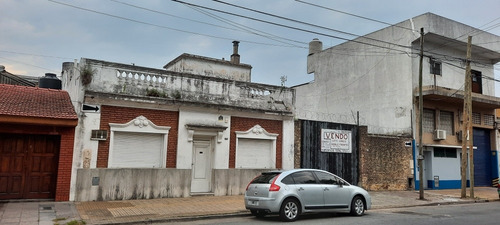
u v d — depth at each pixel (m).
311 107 28.50
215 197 14.41
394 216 11.62
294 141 17.22
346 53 26.22
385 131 22.64
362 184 18.92
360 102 24.61
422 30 17.62
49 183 12.20
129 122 13.28
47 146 12.27
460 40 22.36
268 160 16.64
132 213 10.58
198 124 14.68
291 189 10.35
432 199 16.88
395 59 22.66
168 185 13.79
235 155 15.62
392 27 23.05
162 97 13.98
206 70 20.64
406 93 21.72
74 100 13.23
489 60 26.14
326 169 17.97
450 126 23.48
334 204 11.12
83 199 12.23
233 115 15.72
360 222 10.23
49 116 11.64
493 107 25.12
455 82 23.61
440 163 22.31
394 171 20.09
